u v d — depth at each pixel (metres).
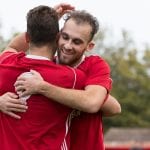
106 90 10.48
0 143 10.21
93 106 10.20
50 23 10.24
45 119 10.20
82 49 10.38
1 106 10.18
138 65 152.50
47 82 10.19
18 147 10.10
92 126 10.88
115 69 149.38
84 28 10.29
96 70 10.69
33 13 10.32
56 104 10.23
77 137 10.88
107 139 122.62
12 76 10.25
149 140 121.44
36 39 10.28
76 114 10.65
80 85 10.41
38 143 10.12
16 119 10.17
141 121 137.25
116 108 11.09
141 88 145.62
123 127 135.62
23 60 10.30
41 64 10.25
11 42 11.38
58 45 10.39
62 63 10.57
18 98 10.19
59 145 10.27
